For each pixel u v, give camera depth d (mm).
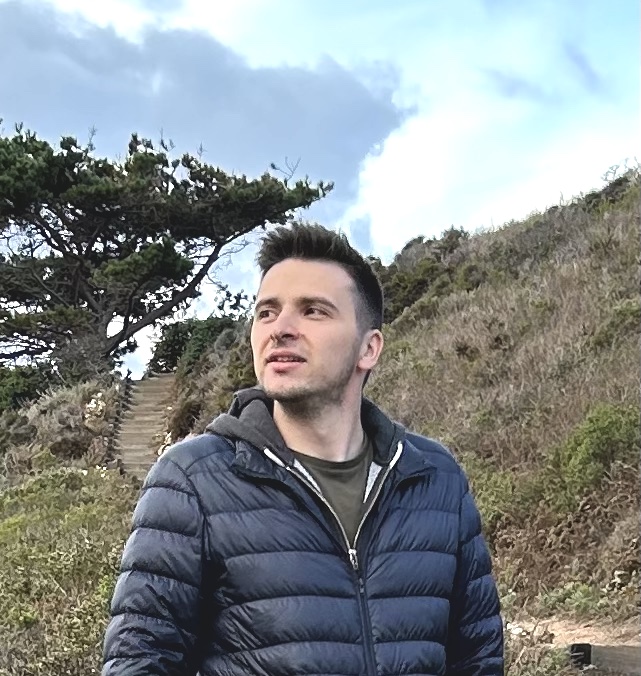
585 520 7398
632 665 5195
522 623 5941
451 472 2414
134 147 27469
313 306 2227
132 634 2000
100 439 18141
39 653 5109
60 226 27203
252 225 28047
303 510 2105
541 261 17094
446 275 18938
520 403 10266
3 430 19047
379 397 12625
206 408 16828
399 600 2129
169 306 27719
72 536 8445
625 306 11742
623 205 17500
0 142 26000
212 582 2072
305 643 2000
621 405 8719
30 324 24703
